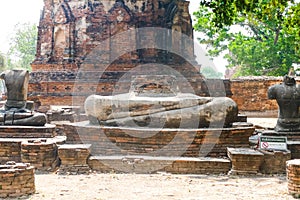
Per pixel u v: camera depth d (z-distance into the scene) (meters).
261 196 8.48
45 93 25.64
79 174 10.91
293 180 8.61
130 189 9.11
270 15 16.39
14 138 13.12
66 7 26.80
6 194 8.33
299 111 13.28
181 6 27.05
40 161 11.38
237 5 14.94
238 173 10.76
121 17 25.55
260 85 27.50
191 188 9.25
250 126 12.95
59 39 26.98
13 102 14.48
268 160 10.96
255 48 34.25
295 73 35.81
